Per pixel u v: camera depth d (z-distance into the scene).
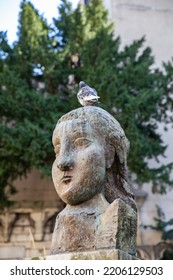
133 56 10.84
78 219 2.86
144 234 11.14
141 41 11.36
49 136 8.83
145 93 9.39
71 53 10.76
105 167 3.05
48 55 10.27
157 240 11.05
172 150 12.40
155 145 9.87
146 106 9.38
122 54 10.84
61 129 3.17
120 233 2.72
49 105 9.47
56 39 11.23
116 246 2.67
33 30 10.56
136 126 9.27
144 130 10.19
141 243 10.97
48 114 9.37
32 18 10.65
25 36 10.51
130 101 9.17
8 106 9.39
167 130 11.58
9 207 10.60
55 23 11.27
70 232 2.85
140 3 14.40
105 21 11.24
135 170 9.29
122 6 14.20
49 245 10.98
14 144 8.73
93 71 9.34
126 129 8.86
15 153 8.91
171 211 11.64
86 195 2.94
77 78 10.70
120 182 3.17
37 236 11.06
